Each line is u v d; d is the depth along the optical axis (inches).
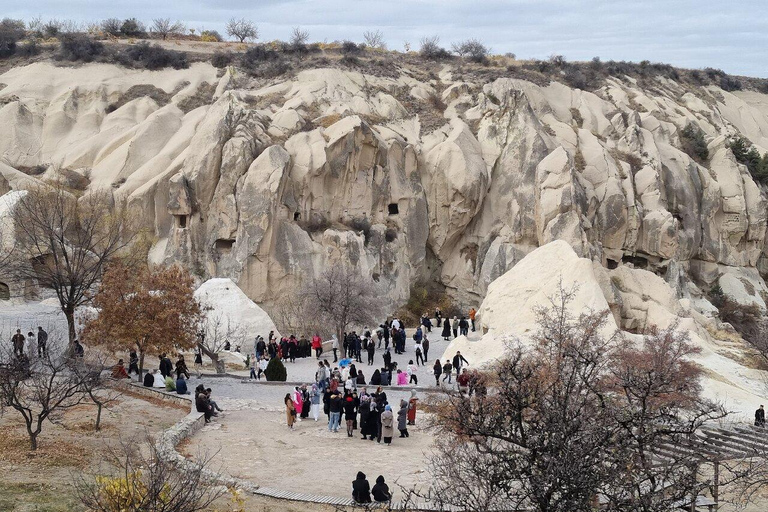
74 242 1935.3
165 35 3558.1
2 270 1720.0
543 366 697.6
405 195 2383.1
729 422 1008.9
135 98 2837.1
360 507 734.5
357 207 2303.2
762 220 2802.7
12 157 2608.3
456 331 1818.4
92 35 3422.7
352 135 2281.0
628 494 527.8
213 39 3612.2
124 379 1236.5
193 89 2871.6
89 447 872.9
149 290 1279.5
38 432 853.2
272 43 3339.1
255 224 2137.1
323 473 859.4
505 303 1579.7
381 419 984.9
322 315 1756.9
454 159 2404.0
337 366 1395.2
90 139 2623.0
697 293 2518.5
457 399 726.5
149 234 2310.5
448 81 2901.1
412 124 2608.3
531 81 2992.1
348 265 2181.3
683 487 533.0
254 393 1240.2
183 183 2228.1
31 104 2775.6
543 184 2191.2
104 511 569.9
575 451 502.6
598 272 1673.2
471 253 2454.5
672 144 2923.2
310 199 2253.9
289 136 2361.0
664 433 550.3
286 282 2144.4
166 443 893.8
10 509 669.9
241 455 917.8
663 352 906.1
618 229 2406.5
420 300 2358.5
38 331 1332.4
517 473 518.6
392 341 1721.2
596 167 2503.7
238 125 2299.5
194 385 1279.5
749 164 3036.4
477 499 540.1
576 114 2950.3
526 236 2375.7
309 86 2652.6
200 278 2191.2
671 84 3558.1
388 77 2837.1
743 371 1328.7
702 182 2753.4
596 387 603.5
